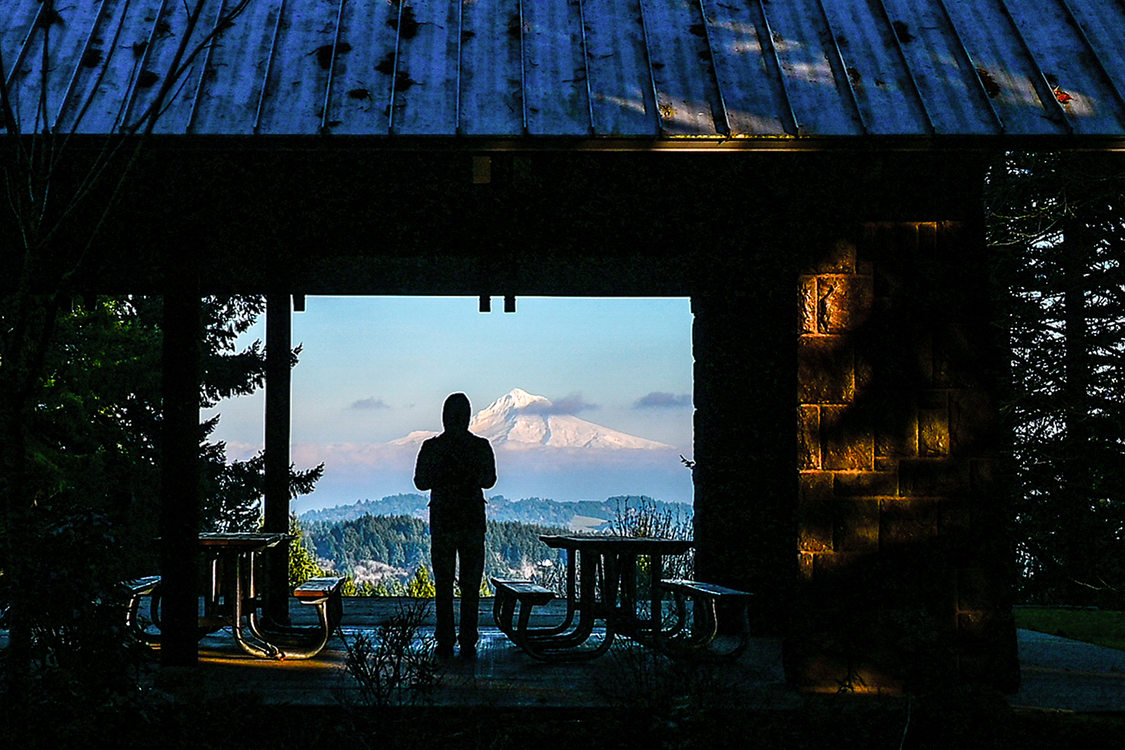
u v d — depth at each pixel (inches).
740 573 394.9
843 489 278.8
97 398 916.0
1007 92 271.9
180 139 254.4
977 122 262.4
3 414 189.5
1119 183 608.7
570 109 266.7
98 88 266.5
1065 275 701.9
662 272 374.0
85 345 909.8
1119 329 685.3
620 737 221.3
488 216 312.3
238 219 301.7
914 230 283.6
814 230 283.9
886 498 279.0
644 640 329.4
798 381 281.1
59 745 190.4
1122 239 658.8
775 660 328.5
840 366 281.1
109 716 200.5
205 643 354.9
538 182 306.3
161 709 216.8
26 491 199.3
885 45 289.7
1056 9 301.4
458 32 295.0
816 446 279.6
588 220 309.0
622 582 363.6
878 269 282.8
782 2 308.5
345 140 256.5
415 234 312.8
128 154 258.2
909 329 282.2
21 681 189.0
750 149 261.1
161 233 295.3
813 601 276.2
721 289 384.2
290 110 262.4
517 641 320.5
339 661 314.5
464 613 332.2
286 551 396.5
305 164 303.9
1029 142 261.1
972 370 281.4
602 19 301.4
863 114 264.7
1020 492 686.5
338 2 305.3
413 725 228.1
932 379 281.0
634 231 308.3
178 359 291.7
